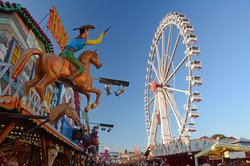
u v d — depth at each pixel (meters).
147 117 43.78
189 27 31.33
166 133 33.62
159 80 37.62
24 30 10.47
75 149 15.09
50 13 11.42
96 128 23.42
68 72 6.80
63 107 5.47
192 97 28.33
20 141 10.20
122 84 9.00
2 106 4.76
